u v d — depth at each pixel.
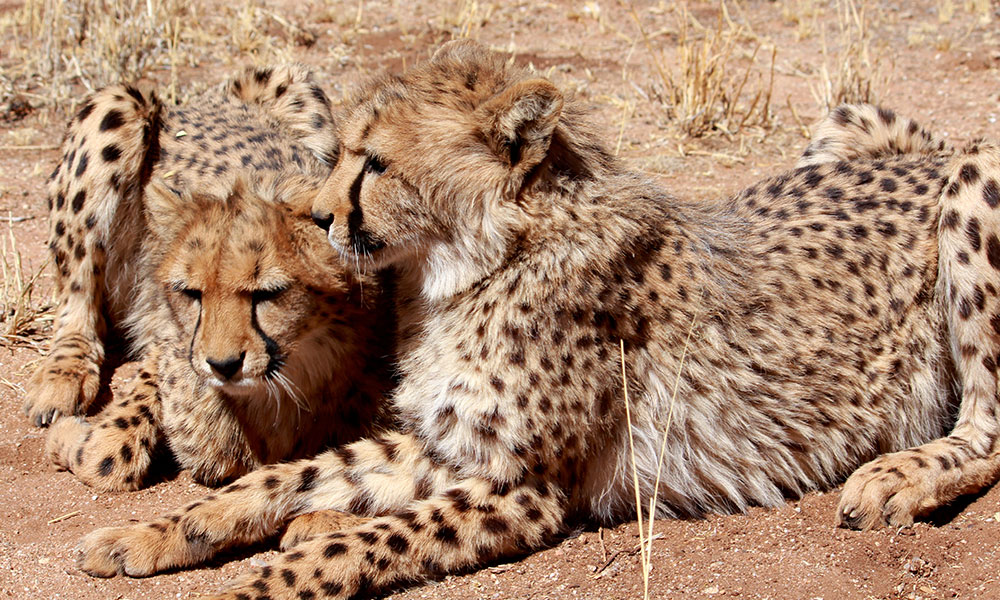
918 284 8.63
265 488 7.80
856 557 7.43
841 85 16.80
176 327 8.42
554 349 7.55
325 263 7.90
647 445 8.13
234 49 19.66
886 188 9.07
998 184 8.11
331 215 7.72
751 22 22.53
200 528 7.54
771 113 17.06
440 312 7.98
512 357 7.53
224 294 7.56
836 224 8.77
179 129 11.06
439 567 7.37
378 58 19.52
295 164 10.34
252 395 8.47
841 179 9.35
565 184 7.77
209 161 10.40
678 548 7.77
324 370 8.44
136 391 9.19
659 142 15.95
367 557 7.14
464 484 7.68
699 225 8.48
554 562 7.60
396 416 8.64
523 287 7.60
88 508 8.35
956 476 8.09
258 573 7.01
